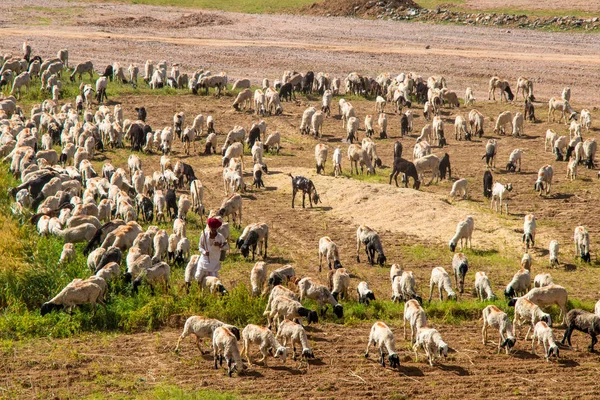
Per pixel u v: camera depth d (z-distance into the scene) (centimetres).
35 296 2005
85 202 2609
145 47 6388
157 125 4256
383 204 2973
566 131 4203
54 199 2683
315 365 1708
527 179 3381
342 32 7112
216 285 1952
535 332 1820
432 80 4897
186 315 1909
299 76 5025
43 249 2233
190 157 3744
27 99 4653
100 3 8606
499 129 4181
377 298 2127
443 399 1569
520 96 5009
